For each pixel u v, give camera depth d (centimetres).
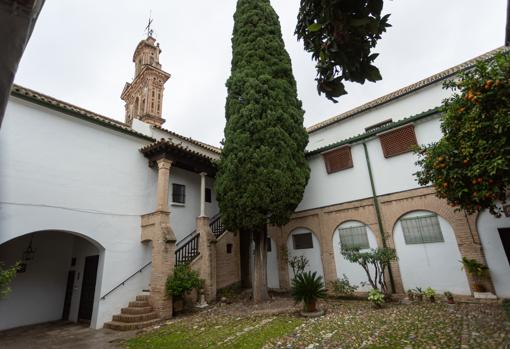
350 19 193
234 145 1133
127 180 1162
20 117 895
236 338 687
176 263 1156
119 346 734
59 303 1168
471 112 562
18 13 142
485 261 871
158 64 2662
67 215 948
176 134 1536
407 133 1098
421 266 987
